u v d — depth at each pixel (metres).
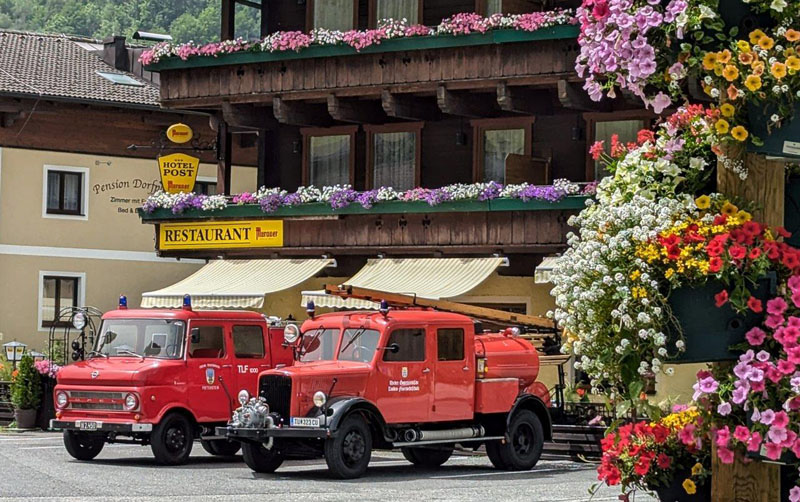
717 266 7.85
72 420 22.98
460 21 29.09
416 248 30.14
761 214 8.12
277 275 31.56
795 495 7.93
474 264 29.42
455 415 22.19
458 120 31.91
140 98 46.06
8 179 43.88
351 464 20.84
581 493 18.73
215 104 32.81
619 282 8.27
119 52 48.94
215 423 23.62
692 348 8.12
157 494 18.06
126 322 23.77
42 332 44.56
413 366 21.69
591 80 8.62
